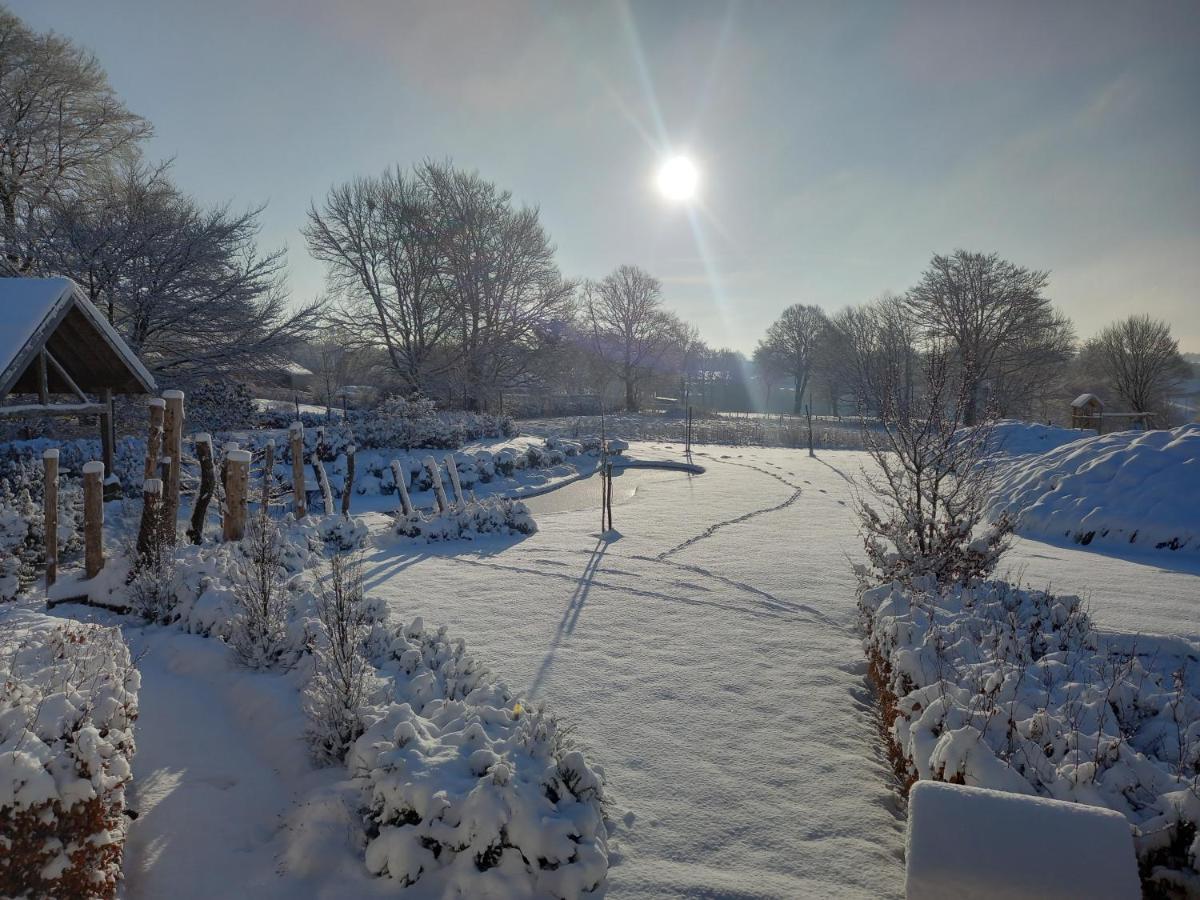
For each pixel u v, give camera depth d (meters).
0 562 8.24
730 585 8.05
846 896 3.10
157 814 3.64
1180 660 5.32
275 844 3.41
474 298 34.84
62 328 11.82
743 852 3.39
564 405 50.28
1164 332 46.31
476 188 35.78
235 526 8.52
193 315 23.25
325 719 4.00
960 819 2.63
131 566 7.20
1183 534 9.84
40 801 2.61
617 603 7.37
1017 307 39.81
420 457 19.48
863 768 4.18
